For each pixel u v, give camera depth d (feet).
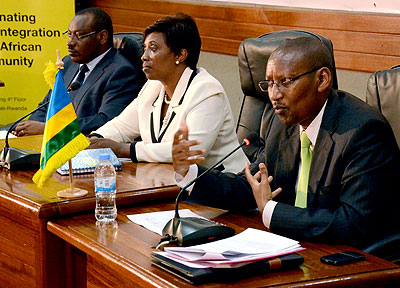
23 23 18.22
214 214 8.16
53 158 8.13
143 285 6.18
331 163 7.61
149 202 8.57
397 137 8.43
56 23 18.29
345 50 13.55
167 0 17.83
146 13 18.53
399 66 8.75
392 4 12.65
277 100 7.62
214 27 16.62
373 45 13.03
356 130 7.50
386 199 7.42
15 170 9.57
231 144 10.49
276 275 6.16
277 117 8.55
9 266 8.68
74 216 8.00
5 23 18.21
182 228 6.93
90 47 13.87
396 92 8.47
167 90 10.66
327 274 6.21
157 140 10.64
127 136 11.73
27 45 18.31
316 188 7.71
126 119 11.71
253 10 15.51
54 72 8.39
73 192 8.27
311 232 7.18
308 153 8.00
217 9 16.43
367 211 7.25
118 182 8.93
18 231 8.39
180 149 8.13
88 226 7.61
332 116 7.70
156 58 10.32
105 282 7.41
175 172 8.20
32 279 8.25
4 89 18.54
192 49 10.41
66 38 17.81
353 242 7.15
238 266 6.01
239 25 15.93
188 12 17.25
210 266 5.99
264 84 7.97
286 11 14.69
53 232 7.71
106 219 7.83
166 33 10.27
